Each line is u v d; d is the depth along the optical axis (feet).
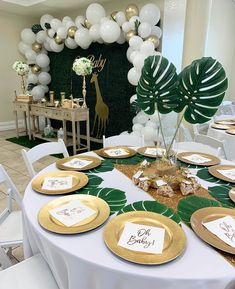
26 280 3.51
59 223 3.14
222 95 3.76
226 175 4.63
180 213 3.39
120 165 5.23
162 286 2.37
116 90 14.64
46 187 4.10
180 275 2.37
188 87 3.90
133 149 6.28
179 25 13.14
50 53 18.37
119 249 2.68
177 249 2.68
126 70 13.82
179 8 12.79
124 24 11.90
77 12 16.74
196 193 3.98
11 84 18.99
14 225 4.85
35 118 17.24
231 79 20.35
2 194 8.64
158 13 11.50
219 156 6.29
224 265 2.50
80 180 4.36
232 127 9.59
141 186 4.09
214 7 16.65
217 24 17.37
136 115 12.71
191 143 6.50
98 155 5.86
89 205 3.55
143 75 4.18
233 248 2.69
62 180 4.36
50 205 3.56
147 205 3.58
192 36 11.56
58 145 6.09
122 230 2.99
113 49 14.17
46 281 3.50
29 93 17.37
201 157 5.65
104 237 2.86
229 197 3.84
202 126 11.32
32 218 3.29
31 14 18.21
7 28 17.94
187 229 3.06
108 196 3.84
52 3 15.23
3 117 19.01
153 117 10.35
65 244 2.80
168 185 3.97
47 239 2.89
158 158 4.64
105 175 4.68
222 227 3.05
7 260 4.24
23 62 17.60
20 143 15.53
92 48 15.33
